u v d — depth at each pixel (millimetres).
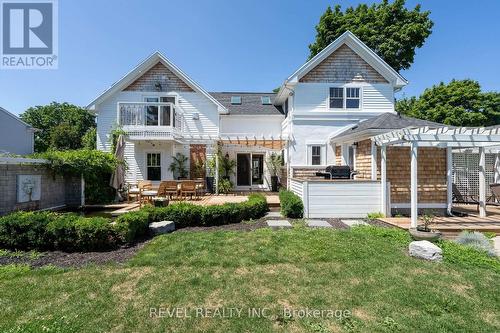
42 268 4316
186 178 15000
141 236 6191
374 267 4258
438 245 5219
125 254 5043
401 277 3908
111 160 11414
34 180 8945
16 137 18469
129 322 2816
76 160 10281
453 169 11344
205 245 5289
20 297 3330
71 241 5266
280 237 5801
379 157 9688
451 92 28734
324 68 13719
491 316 2980
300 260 4543
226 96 19891
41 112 38188
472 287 3625
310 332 2662
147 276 3934
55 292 3467
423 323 2811
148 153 14914
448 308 3109
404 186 9289
